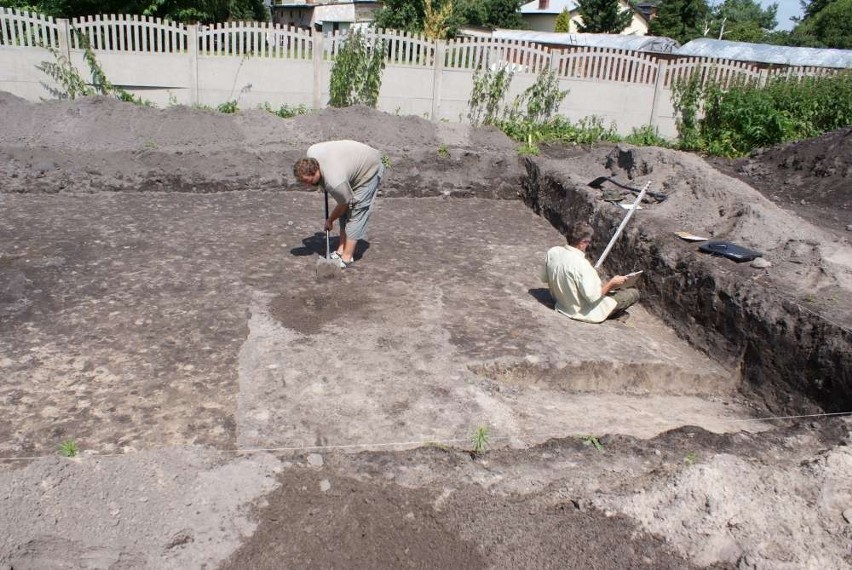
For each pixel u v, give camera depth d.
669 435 3.89
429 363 4.79
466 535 3.04
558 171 9.42
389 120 11.05
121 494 3.04
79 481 3.07
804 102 12.52
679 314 6.05
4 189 8.41
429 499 3.23
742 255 5.95
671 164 8.61
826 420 4.15
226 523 2.97
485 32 38.16
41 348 4.64
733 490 3.32
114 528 2.86
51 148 8.93
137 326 5.05
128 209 8.16
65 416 3.89
